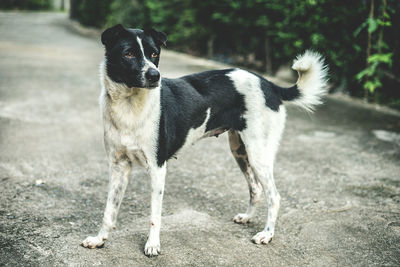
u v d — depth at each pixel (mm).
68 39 16656
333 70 8047
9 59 10828
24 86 8023
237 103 3344
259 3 9492
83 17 23438
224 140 5832
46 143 5223
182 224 3445
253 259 2971
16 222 3299
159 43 3068
